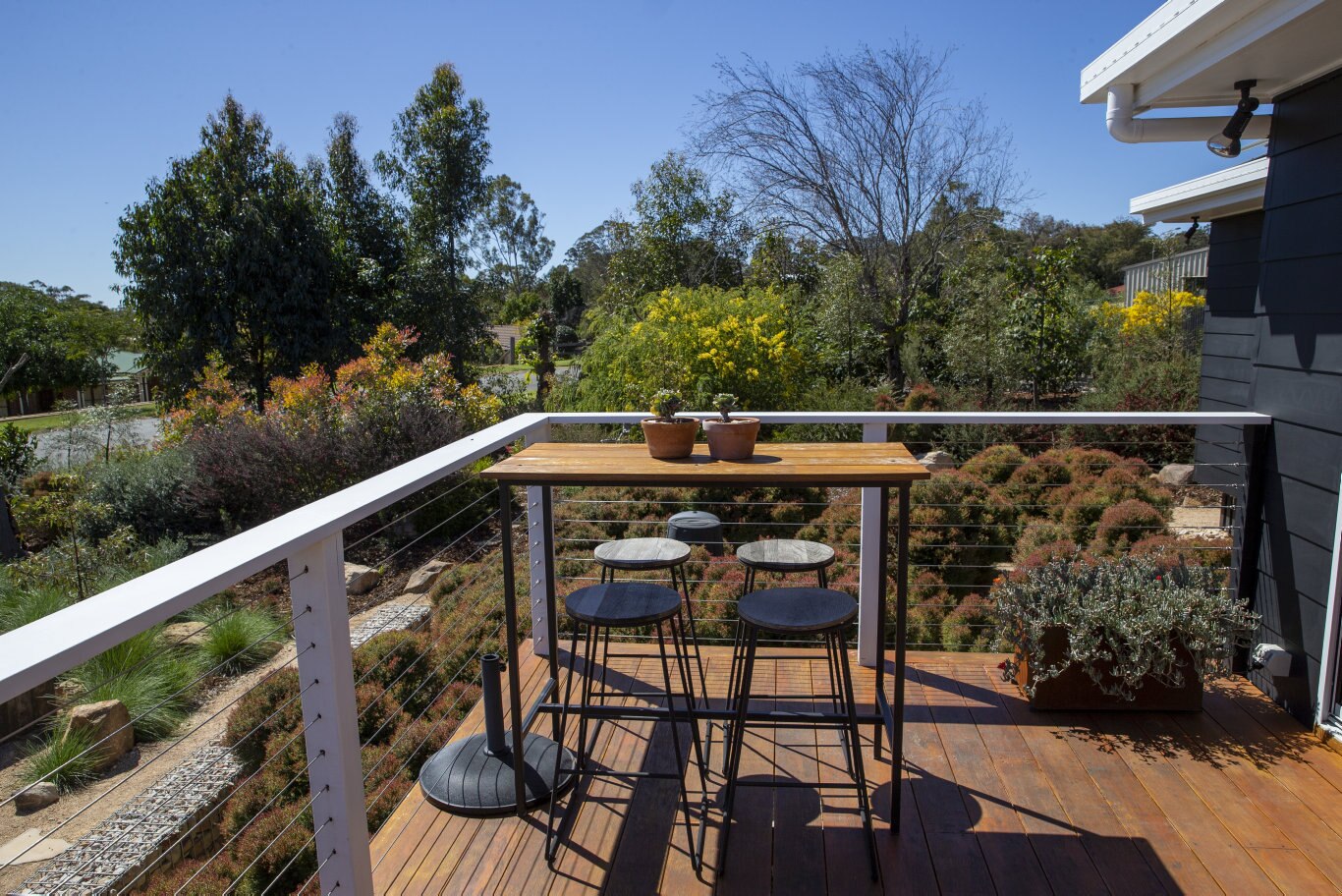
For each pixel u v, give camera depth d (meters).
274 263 15.20
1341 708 2.57
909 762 2.51
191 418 10.30
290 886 2.87
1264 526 2.97
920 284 11.98
